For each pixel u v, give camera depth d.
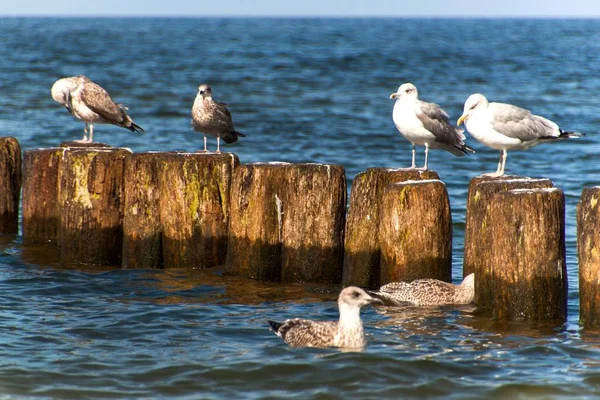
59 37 126.06
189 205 16.33
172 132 36.28
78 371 11.77
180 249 16.47
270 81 58.91
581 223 13.12
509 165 30.06
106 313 14.20
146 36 137.00
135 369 11.84
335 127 38.69
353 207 15.38
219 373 11.73
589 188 13.04
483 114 16.42
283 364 11.97
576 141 34.72
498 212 13.48
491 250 13.82
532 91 53.25
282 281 15.89
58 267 17.02
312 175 15.54
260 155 31.70
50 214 18.86
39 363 12.00
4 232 19.83
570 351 12.48
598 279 13.00
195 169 16.27
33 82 53.72
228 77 61.16
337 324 12.79
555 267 13.51
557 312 13.61
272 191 15.76
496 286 13.70
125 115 20.30
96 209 17.06
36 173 18.75
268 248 15.88
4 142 19.69
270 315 14.17
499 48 107.69
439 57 87.25
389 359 12.14
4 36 124.75
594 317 13.18
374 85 57.19
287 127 38.59
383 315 14.12
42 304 14.69
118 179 17.11
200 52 91.12
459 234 20.64
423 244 14.61
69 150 17.16
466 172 28.81
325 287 15.61
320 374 11.71
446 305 14.42
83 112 19.88
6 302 14.77
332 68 70.69
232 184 16.00
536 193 13.33
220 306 14.62
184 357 12.27
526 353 12.44
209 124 17.86
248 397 11.08
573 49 105.25
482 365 12.01
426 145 17.19
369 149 33.25
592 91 53.25
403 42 125.62
